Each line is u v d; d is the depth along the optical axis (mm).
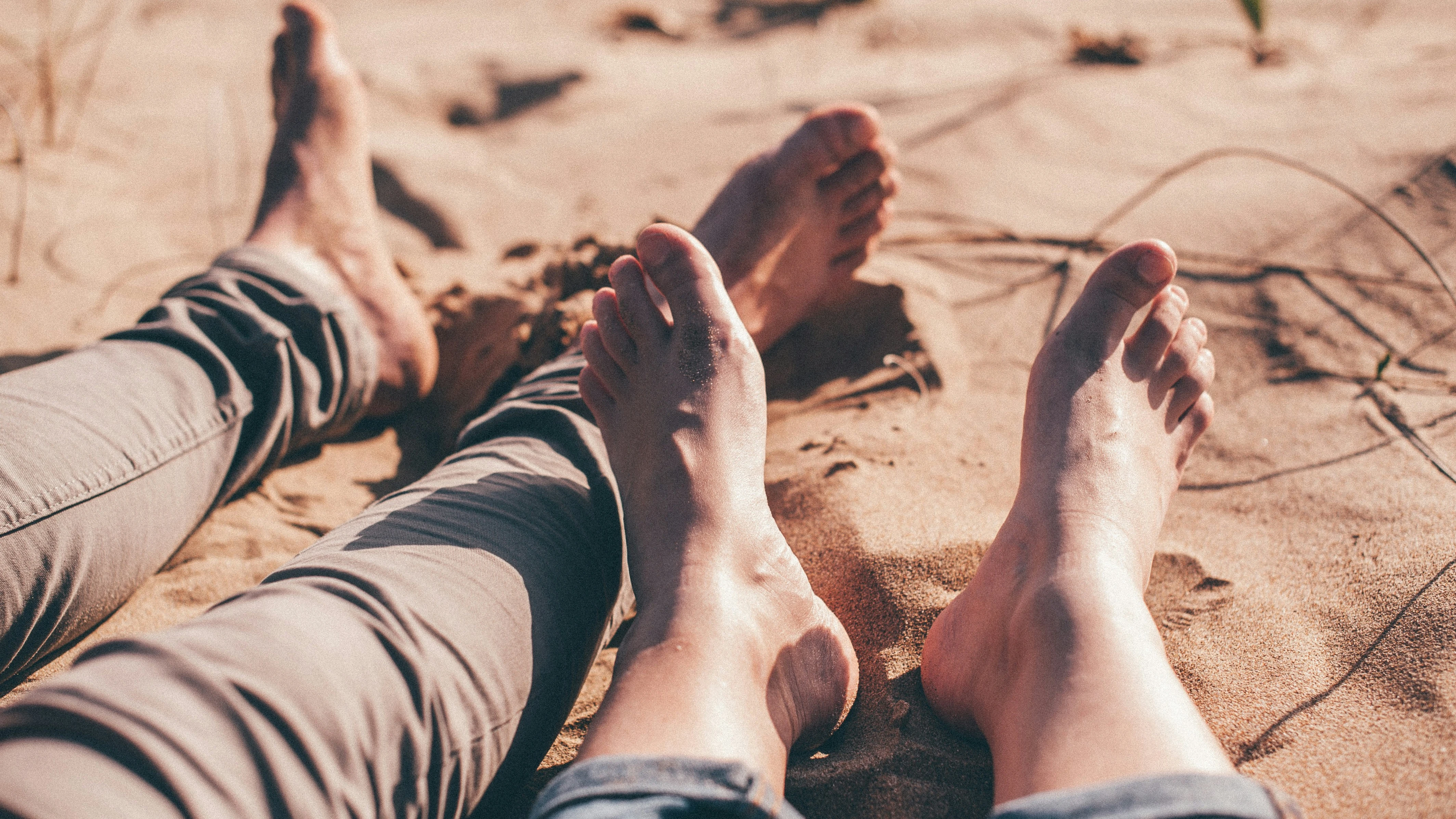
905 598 1094
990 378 1508
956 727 942
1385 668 947
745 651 866
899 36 3178
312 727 658
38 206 1982
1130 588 887
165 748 593
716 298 1123
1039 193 1991
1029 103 2385
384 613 766
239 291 1311
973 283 1733
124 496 1008
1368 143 1899
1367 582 1053
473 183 2266
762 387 1092
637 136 2498
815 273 1618
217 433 1148
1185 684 976
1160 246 1153
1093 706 747
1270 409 1367
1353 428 1298
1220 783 649
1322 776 846
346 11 3727
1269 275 1602
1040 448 1063
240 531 1280
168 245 1966
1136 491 1025
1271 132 2066
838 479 1280
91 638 1098
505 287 1741
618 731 756
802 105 2598
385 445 1533
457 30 3457
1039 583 895
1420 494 1156
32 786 551
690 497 971
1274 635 1016
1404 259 1578
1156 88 2400
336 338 1344
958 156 2186
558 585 933
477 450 1140
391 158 2322
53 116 2283
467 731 773
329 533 956
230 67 2932
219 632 687
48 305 1711
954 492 1259
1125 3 3299
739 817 683
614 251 1710
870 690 1021
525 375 1566
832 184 1584
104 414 1028
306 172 1539
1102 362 1126
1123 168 2041
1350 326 1478
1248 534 1168
